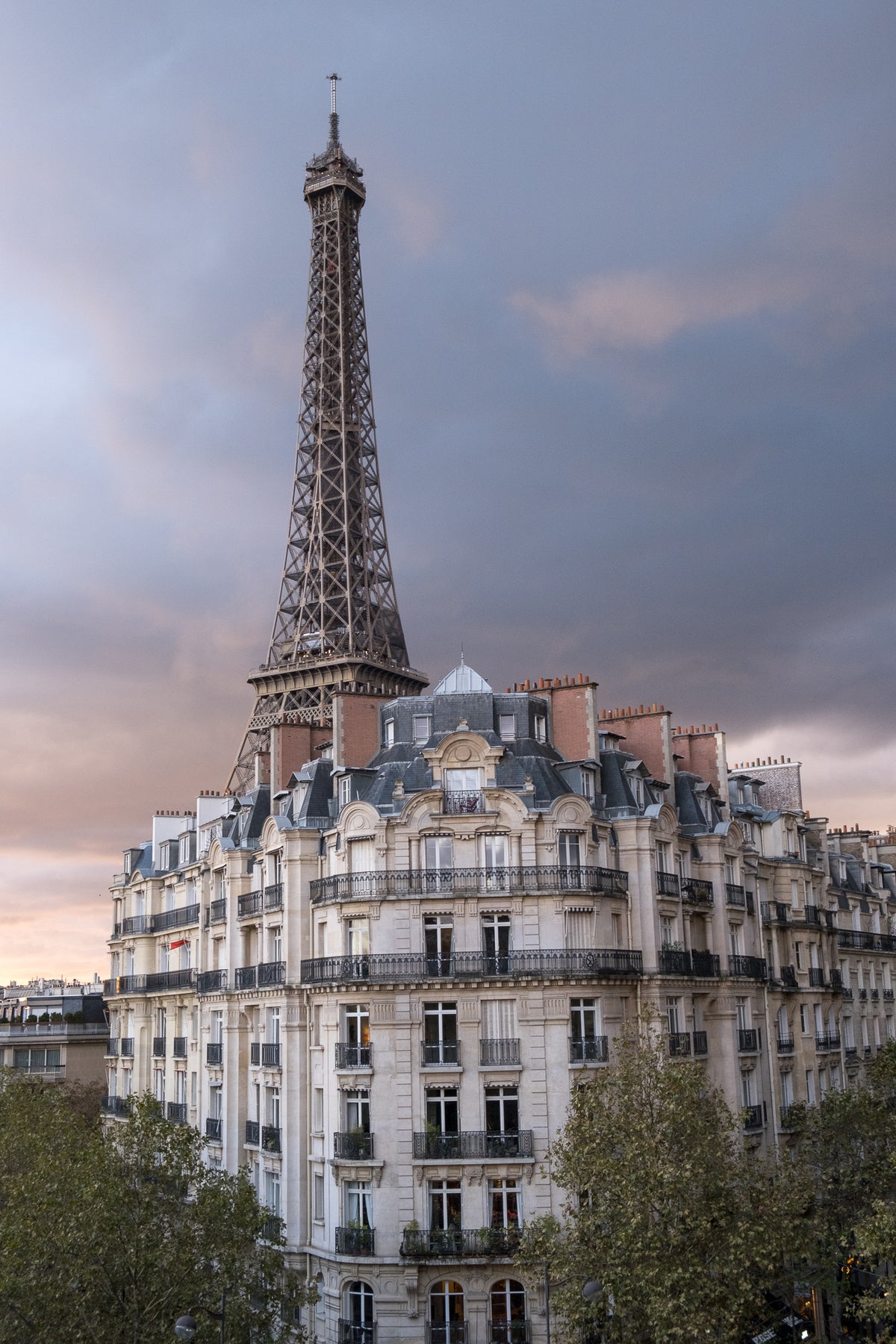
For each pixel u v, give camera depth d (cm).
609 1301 5812
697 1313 4988
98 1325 5159
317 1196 7056
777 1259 5706
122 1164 5909
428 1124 6588
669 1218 5259
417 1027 6675
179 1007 9569
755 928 8569
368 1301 6525
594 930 6888
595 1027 6756
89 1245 5203
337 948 7025
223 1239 5628
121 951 10950
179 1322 4706
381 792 7219
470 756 7056
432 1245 6378
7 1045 13575
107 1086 12575
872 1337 7556
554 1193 6438
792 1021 9044
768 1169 6925
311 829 7531
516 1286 6359
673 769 8206
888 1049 8938
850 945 10494
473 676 7769
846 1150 7569
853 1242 6944
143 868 10838
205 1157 8462
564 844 6975
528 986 6650
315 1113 7156
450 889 6812
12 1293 5091
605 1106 5738
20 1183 5853
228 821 8994
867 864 11719
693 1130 5556
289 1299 5888
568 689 7612
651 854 7300
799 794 10256
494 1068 6569
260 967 7762
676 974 7262
